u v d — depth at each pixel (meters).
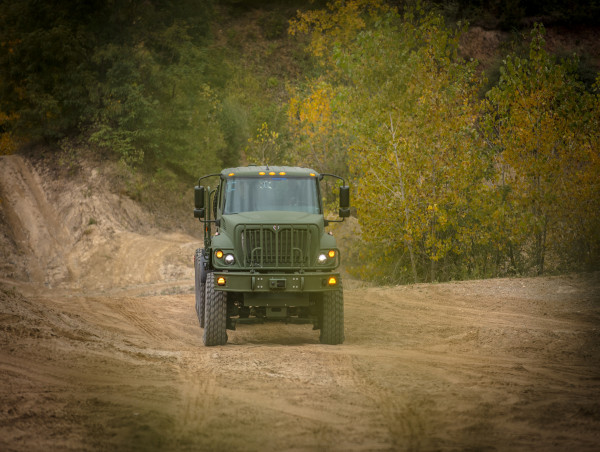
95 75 121.75
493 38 161.12
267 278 31.48
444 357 29.00
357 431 18.41
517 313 40.59
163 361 27.67
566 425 18.98
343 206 34.81
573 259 61.19
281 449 17.00
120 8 124.69
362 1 139.12
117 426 18.70
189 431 18.39
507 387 23.23
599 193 57.84
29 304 37.88
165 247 105.75
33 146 127.00
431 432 18.36
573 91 60.72
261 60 168.50
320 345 33.03
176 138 124.69
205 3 145.50
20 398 21.05
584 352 29.56
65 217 114.56
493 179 63.31
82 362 26.36
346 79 103.81
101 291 92.12
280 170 35.75
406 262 66.00
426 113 61.56
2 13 124.56
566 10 163.38
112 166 120.38
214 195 38.38
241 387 23.17
